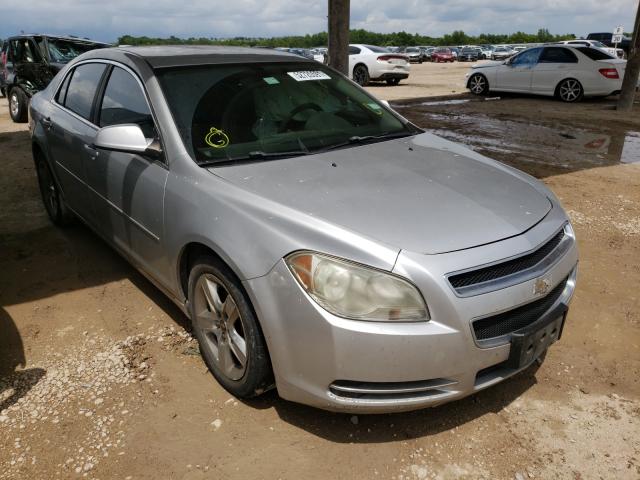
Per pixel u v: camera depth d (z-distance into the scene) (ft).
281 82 11.50
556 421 8.54
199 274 8.94
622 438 8.22
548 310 8.26
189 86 10.46
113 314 11.52
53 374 9.59
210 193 8.66
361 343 6.97
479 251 7.41
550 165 24.16
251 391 8.35
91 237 15.61
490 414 8.66
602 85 44.98
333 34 24.75
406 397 7.33
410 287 7.02
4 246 15.06
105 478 7.45
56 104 14.57
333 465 7.65
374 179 9.00
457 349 7.11
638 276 13.35
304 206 7.99
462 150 11.27
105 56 12.57
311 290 7.17
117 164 10.91
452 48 183.93
